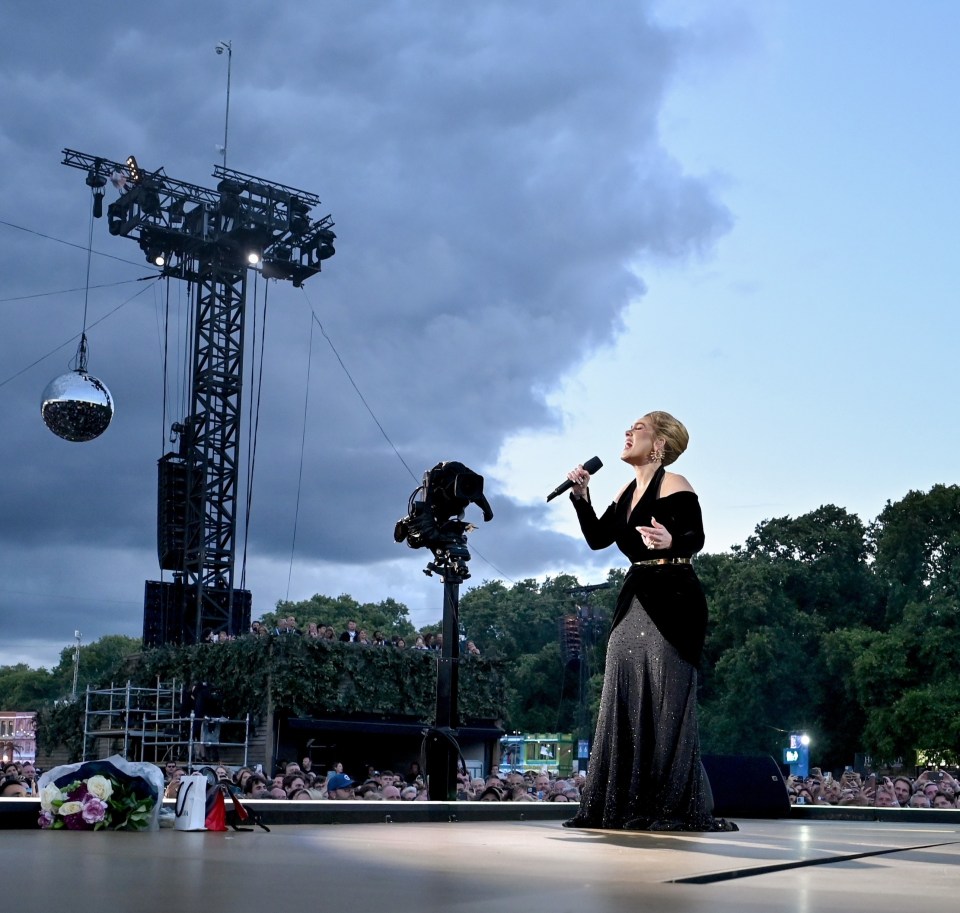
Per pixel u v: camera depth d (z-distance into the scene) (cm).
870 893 255
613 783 543
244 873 272
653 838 470
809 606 6456
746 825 663
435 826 572
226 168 3519
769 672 5772
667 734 541
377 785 1661
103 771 483
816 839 496
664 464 572
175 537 3419
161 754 3083
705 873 288
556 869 300
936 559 5881
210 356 3509
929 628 5384
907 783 2052
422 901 217
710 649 6450
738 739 5806
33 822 485
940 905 232
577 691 8956
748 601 5966
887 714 5216
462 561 780
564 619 6912
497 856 346
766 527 6681
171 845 382
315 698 2919
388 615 11062
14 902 202
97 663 12925
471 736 3244
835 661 5728
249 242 3512
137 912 191
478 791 1716
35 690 13225
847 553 6494
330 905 207
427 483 785
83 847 367
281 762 2930
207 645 3042
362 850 366
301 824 561
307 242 3638
